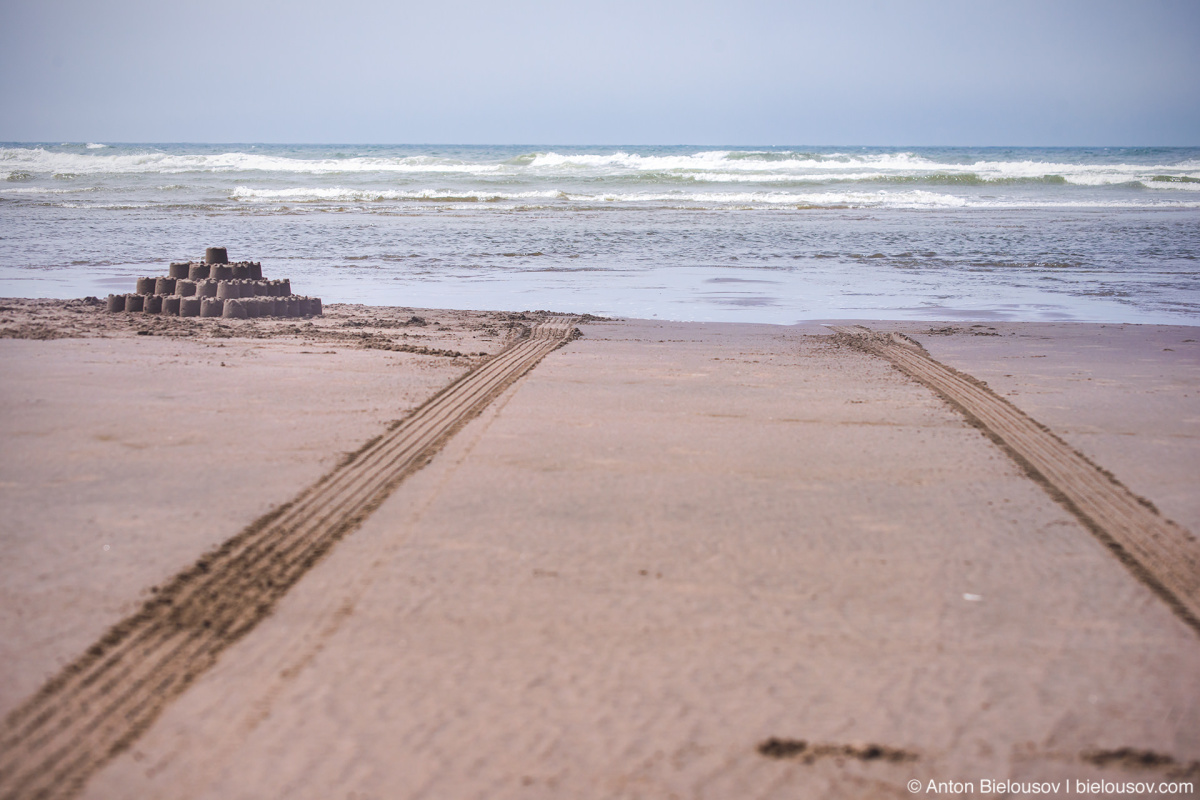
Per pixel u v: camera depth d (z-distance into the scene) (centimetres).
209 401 776
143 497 554
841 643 402
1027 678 378
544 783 309
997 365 1012
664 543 504
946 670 383
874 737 338
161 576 450
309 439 677
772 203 4150
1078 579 468
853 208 3912
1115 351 1105
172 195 4344
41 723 332
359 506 549
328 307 1400
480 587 447
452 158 8775
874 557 490
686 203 4134
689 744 331
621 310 1460
